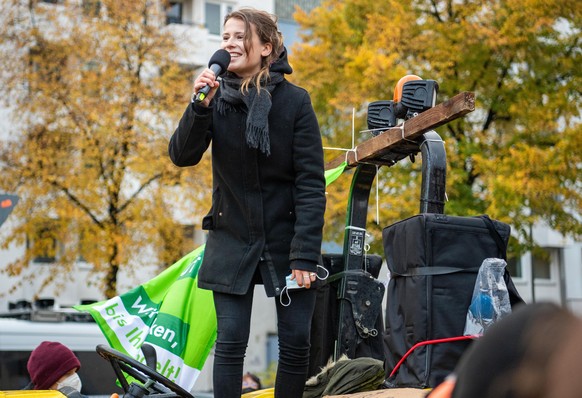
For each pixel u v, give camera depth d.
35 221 21.66
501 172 18.12
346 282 4.99
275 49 3.99
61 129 21.81
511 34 18.86
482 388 1.27
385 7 20.36
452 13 19.77
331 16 20.47
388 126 4.84
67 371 5.75
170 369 4.75
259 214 3.93
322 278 4.04
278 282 3.91
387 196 18.47
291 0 36.62
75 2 22.95
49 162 21.47
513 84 19.39
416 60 19.52
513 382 1.24
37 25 23.17
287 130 3.93
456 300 3.83
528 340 1.24
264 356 32.88
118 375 3.85
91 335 14.00
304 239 3.87
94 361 13.89
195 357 4.79
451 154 18.80
